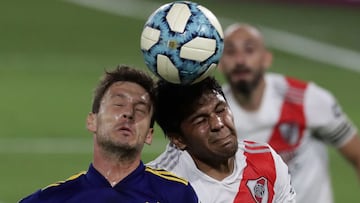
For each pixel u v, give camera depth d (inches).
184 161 538.0
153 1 2247.8
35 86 1585.9
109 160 483.8
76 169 1206.3
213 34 502.6
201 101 512.1
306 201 788.6
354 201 1116.5
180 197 491.8
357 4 2193.7
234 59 769.6
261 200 543.5
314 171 787.4
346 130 785.6
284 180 551.5
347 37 1991.9
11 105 1477.6
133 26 2049.7
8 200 1095.6
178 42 497.0
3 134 1349.7
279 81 787.4
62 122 1400.1
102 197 484.4
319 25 2070.6
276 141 784.9
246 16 2135.8
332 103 782.5
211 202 536.1
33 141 1318.9
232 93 788.0
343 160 1251.8
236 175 540.4
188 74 502.6
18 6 2156.7
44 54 1819.6
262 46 778.8
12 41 1904.5
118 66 495.5
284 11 2169.0
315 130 785.6
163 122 523.8
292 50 1898.4
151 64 507.8
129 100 480.7
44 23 2038.6
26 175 1182.3
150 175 494.0
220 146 513.3
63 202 487.2
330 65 1804.9
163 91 516.1
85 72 1689.2
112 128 476.4
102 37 1956.2
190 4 510.3
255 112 781.3
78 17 2097.7
